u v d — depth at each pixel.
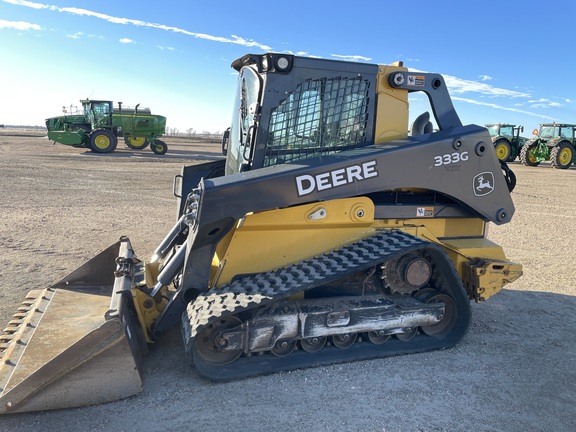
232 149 5.01
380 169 4.12
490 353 4.39
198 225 3.61
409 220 4.58
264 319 3.80
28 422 3.16
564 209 12.66
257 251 4.06
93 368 3.30
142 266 4.71
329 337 4.16
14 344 3.66
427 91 4.59
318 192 3.91
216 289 3.92
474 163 4.54
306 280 3.79
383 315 4.14
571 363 4.25
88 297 4.78
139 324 3.99
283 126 4.13
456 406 3.50
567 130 25.22
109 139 26.86
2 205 10.89
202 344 3.80
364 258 3.96
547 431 3.25
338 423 3.24
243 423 3.21
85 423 3.17
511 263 4.57
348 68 4.28
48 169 18.20
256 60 4.19
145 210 11.06
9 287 5.70
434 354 4.32
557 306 5.68
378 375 3.89
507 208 4.78
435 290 4.56
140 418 3.24
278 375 3.85
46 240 8.03
